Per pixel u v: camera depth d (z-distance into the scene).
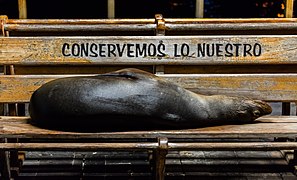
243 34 3.89
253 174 3.87
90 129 3.32
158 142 3.28
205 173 3.88
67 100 3.24
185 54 3.71
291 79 3.79
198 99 3.44
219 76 3.77
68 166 3.99
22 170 3.90
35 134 3.27
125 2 5.68
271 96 3.81
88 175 3.84
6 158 3.64
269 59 3.74
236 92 3.80
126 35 3.85
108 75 3.37
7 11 5.45
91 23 3.69
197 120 3.41
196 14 4.63
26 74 3.89
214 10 5.91
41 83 3.72
